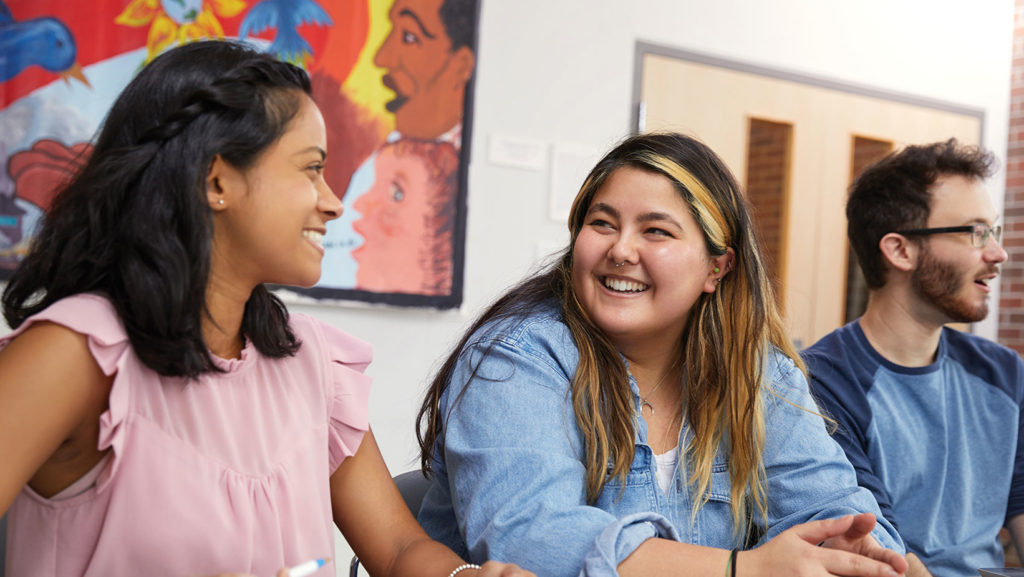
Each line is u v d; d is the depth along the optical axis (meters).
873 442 1.62
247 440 1.01
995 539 1.67
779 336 1.40
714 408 1.27
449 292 3.24
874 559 1.04
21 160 2.63
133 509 0.93
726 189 1.24
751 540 1.29
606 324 1.21
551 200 3.45
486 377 1.18
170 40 2.79
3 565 1.05
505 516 1.07
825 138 4.09
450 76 3.22
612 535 1.01
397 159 3.14
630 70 3.62
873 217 1.72
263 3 2.91
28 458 0.86
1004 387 1.71
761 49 3.92
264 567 0.99
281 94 0.97
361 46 3.06
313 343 1.14
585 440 1.20
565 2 3.48
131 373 0.94
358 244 3.09
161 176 0.91
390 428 3.18
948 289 1.65
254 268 0.99
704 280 1.23
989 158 1.69
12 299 0.96
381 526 1.18
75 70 2.68
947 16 4.35
